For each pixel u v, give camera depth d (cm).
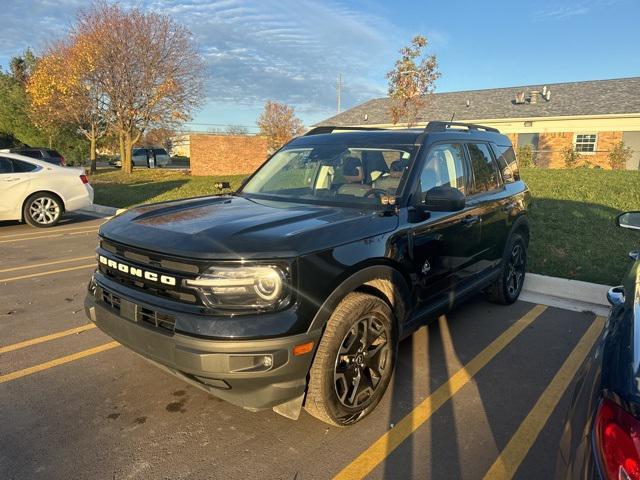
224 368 246
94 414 316
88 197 1067
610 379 149
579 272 616
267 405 261
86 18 2256
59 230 996
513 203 505
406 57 2166
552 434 300
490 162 492
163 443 286
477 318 495
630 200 1061
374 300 300
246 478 257
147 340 272
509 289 527
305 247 267
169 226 298
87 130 2972
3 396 337
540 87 2995
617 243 732
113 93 2402
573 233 793
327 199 371
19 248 817
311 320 264
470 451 283
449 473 264
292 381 262
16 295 556
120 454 276
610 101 2530
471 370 382
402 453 280
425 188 373
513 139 2742
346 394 292
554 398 342
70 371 374
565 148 2481
